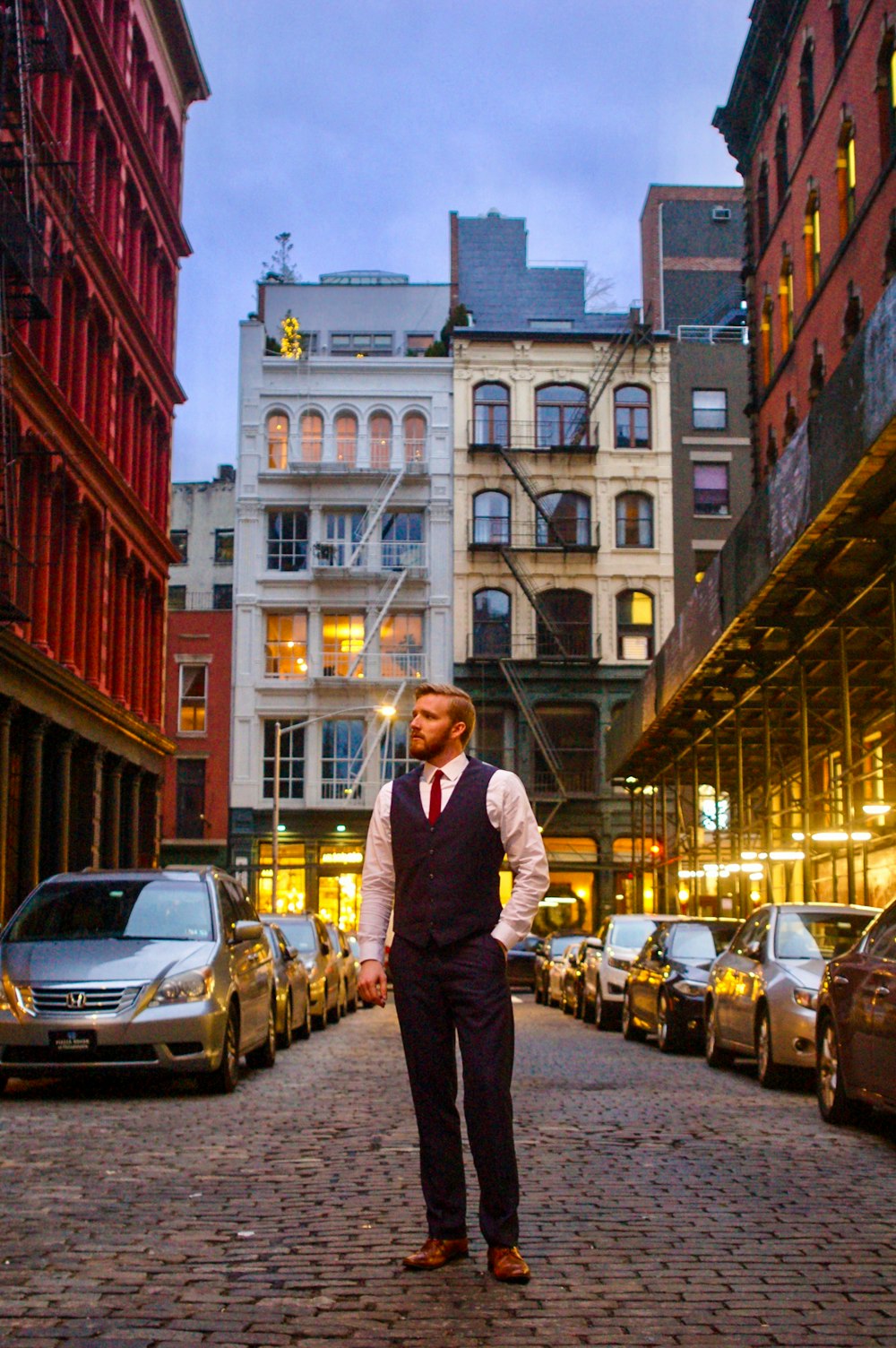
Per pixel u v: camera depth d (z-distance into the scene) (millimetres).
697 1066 16266
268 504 55062
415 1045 5598
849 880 19250
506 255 65875
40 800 29203
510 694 54500
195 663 54906
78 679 30062
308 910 52938
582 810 53844
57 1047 11828
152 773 39938
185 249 43062
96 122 32875
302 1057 16875
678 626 27391
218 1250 6105
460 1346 4711
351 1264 5852
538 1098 12344
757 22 33250
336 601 54406
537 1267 5832
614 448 56000
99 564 33531
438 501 55281
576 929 53594
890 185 24547
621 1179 8055
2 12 24859
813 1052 13000
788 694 27016
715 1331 4945
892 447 14211
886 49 25422
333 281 66000
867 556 18312
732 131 37281
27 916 13344
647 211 68375
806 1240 6434
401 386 56094
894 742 27094
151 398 39031
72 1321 4988
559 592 55281
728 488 56125
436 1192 5762
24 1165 8312
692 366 56531
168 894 13555
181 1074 12250
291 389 55938
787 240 32938
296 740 54000
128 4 35531
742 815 27031
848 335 27516
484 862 5551
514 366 56438
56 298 29719
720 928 19500
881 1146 9492
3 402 24312
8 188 26328
